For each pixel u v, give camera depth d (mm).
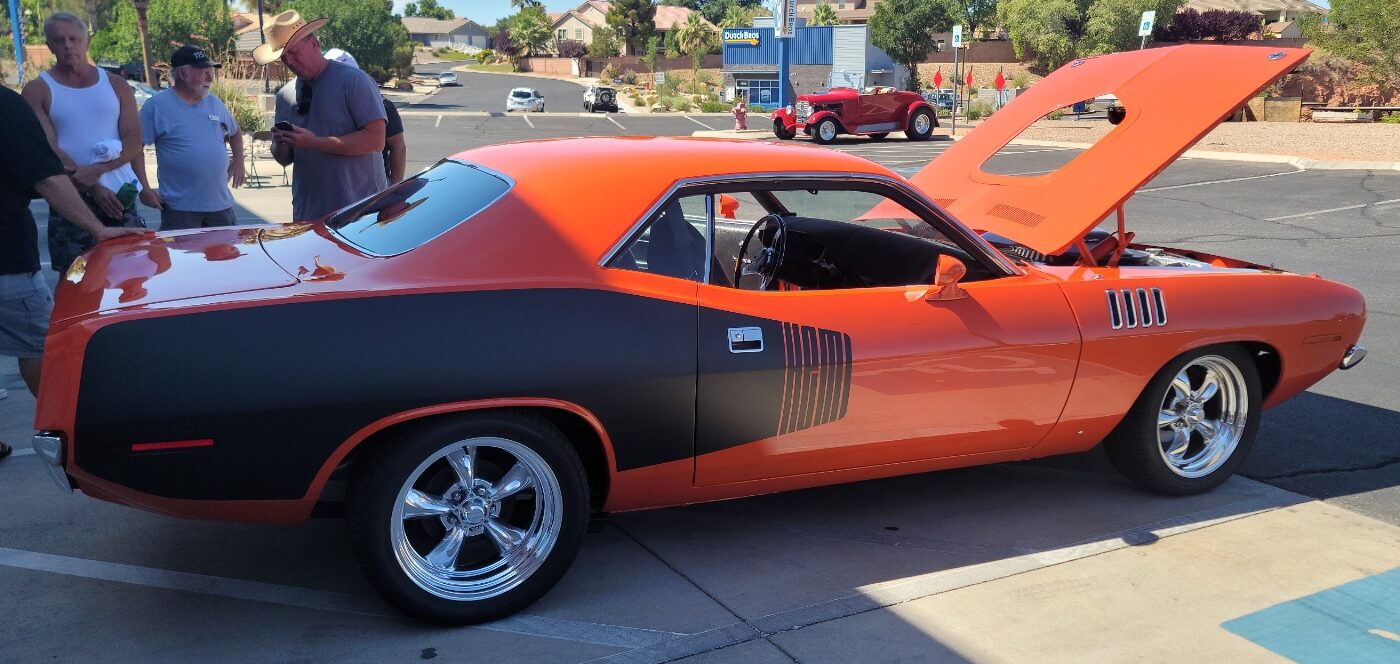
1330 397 5879
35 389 4480
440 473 3172
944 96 47250
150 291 2975
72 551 3693
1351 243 11180
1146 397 4160
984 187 4730
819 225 4098
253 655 3016
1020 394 3846
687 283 3361
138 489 2795
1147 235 11852
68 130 5176
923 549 3848
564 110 52031
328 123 5230
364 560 3033
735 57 54688
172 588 3432
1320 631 3305
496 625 3229
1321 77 43625
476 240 3146
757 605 3389
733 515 4145
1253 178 17656
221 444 2797
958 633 3240
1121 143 4250
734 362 3340
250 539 3836
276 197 14070
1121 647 3182
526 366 3039
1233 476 4672
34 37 43875
